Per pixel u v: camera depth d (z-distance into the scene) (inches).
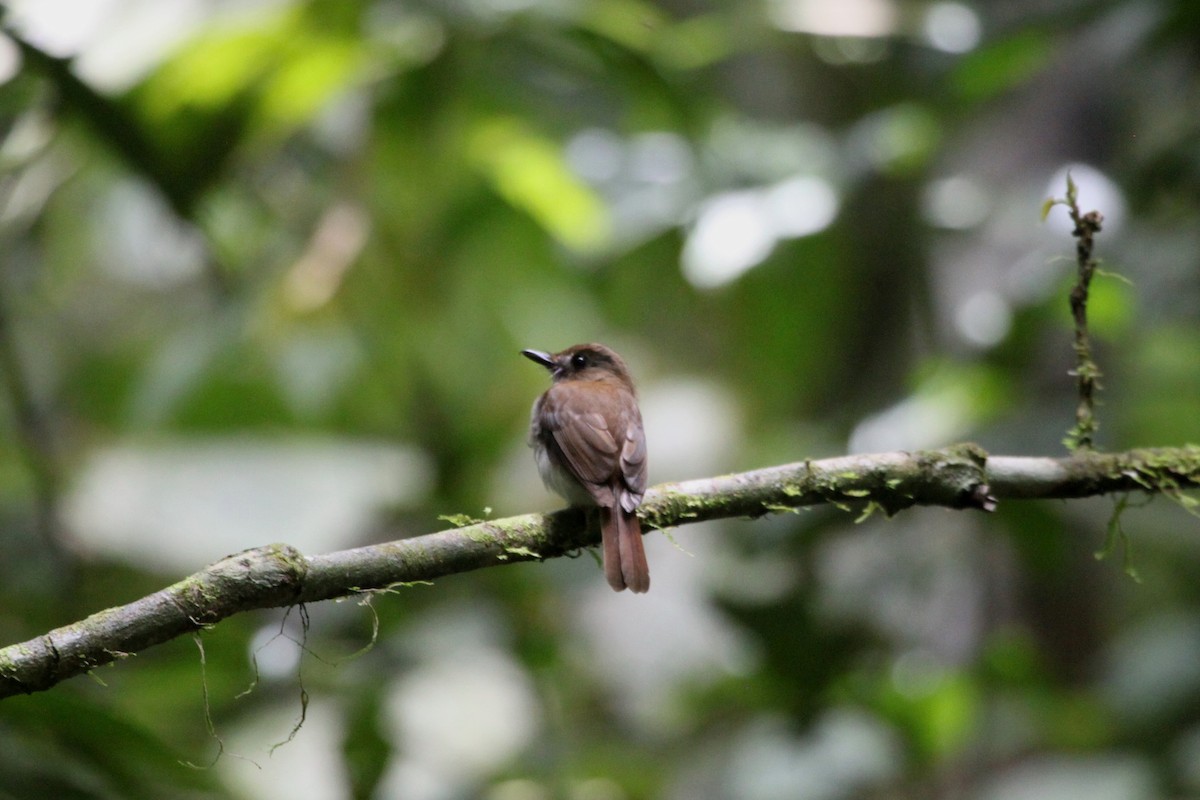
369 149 473.7
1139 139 461.1
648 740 493.4
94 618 202.4
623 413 297.6
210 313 475.5
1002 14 451.2
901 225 510.9
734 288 524.7
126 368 533.3
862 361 542.9
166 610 205.0
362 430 493.4
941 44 476.4
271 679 376.2
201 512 428.8
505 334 537.0
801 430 483.5
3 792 266.8
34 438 429.7
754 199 459.8
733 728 499.8
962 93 462.3
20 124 387.9
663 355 597.9
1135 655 461.1
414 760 411.2
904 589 445.7
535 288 548.4
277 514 427.2
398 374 491.5
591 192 488.1
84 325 552.7
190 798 297.9
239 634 373.7
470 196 495.2
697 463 546.3
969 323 446.9
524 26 434.3
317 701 399.2
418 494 453.7
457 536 235.9
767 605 389.4
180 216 392.5
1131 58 443.8
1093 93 470.6
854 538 450.6
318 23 390.9
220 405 466.6
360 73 435.2
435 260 497.0
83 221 514.9
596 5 436.5
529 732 429.1
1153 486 267.4
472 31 427.5
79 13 386.9
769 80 601.0
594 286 542.9
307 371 465.4
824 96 595.2
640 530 262.7
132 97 377.4
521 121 486.0
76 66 333.7
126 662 375.6
